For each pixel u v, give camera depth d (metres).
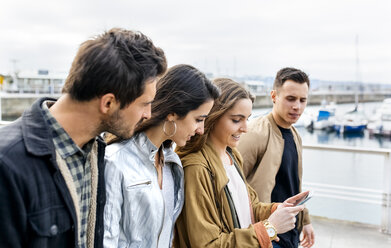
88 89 0.78
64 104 0.83
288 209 1.26
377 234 3.18
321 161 7.09
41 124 0.80
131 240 1.04
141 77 0.82
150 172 1.08
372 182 7.43
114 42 0.81
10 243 0.73
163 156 1.19
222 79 1.39
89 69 0.77
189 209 1.22
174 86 1.07
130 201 1.01
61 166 0.82
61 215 0.80
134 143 1.07
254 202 1.56
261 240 1.20
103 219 0.97
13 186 0.72
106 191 0.99
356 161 8.53
